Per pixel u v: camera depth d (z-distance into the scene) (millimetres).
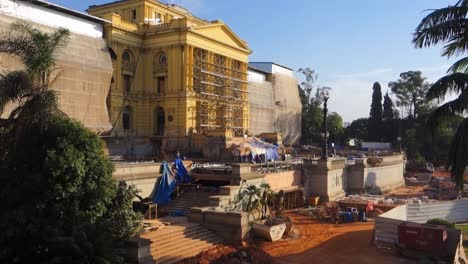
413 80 111750
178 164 35938
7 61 29016
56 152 19406
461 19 23906
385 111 115625
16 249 17484
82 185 20031
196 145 58906
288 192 42312
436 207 38938
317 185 46500
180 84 60375
